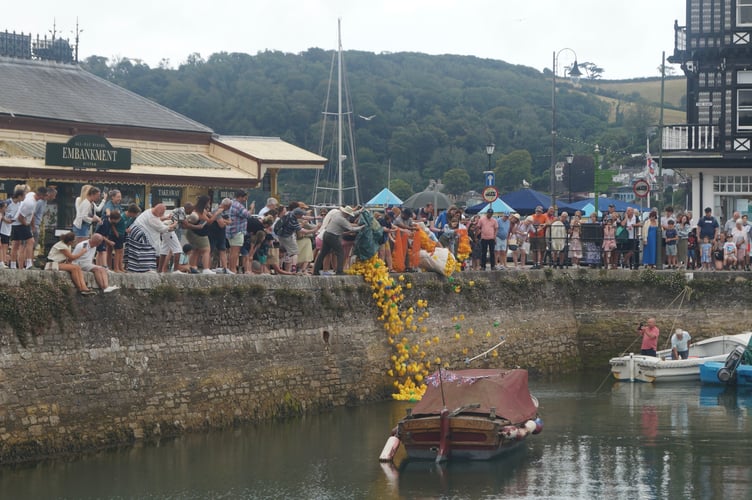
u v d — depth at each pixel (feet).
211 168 120.37
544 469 73.67
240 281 81.97
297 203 89.92
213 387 78.79
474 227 113.91
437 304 103.50
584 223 123.95
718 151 141.49
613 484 70.08
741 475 72.28
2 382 65.16
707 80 150.30
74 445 68.85
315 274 93.40
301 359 86.84
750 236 123.34
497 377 79.87
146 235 76.28
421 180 280.72
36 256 94.17
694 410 95.25
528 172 286.46
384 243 97.35
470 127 313.73
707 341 115.85
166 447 73.77
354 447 77.66
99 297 71.36
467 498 66.59
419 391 95.91
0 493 63.31
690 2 145.38
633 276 122.31
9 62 118.73
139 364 73.61
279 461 73.31
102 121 115.75
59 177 102.42
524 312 116.26
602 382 112.06
